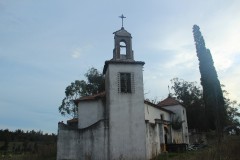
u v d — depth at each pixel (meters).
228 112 61.72
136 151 28.73
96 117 33.03
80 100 34.56
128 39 32.84
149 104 38.38
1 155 51.44
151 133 31.78
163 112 43.66
